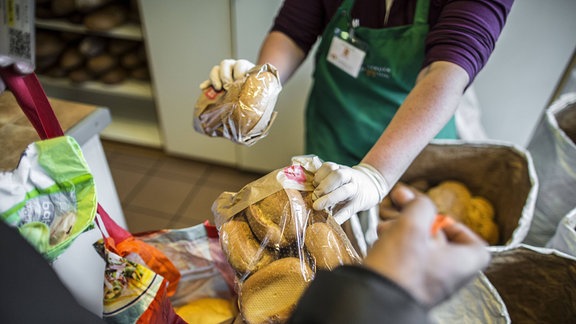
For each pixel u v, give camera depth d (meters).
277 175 0.55
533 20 1.20
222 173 1.86
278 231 0.52
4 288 0.29
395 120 0.68
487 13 0.69
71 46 1.77
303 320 0.28
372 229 0.85
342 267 0.30
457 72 0.67
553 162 0.96
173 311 0.61
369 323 0.25
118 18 1.61
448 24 0.70
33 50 0.45
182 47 1.52
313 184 0.57
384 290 0.27
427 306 0.28
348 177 0.57
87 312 0.38
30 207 0.46
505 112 1.43
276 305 0.49
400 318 0.26
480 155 1.08
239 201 0.56
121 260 0.56
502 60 1.31
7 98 0.78
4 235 0.31
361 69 0.92
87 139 0.78
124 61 1.74
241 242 0.53
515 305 0.86
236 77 0.71
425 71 0.72
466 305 0.73
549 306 0.82
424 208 0.31
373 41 0.87
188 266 0.73
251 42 1.41
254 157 1.77
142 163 1.91
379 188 0.62
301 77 1.42
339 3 0.88
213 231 0.69
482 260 0.32
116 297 0.57
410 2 0.81
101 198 0.90
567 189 0.94
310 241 0.51
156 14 1.46
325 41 0.94
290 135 1.62
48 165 0.47
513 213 1.01
